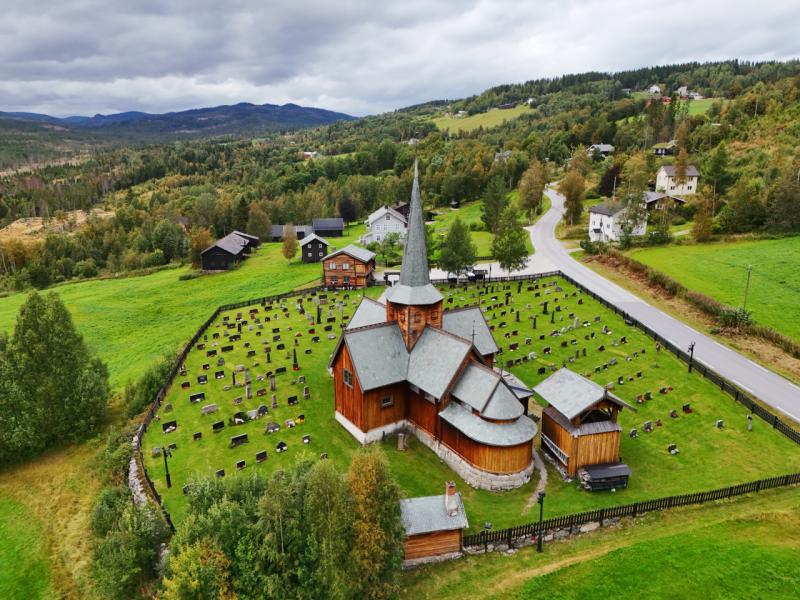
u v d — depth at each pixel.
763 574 28.88
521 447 39.03
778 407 47.41
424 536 32.56
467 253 88.25
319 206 182.12
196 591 28.34
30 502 47.12
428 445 45.09
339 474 30.58
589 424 39.84
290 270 116.50
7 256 161.12
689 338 63.75
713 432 44.25
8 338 58.28
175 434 48.75
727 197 119.50
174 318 93.62
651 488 38.50
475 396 40.28
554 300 79.38
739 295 73.56
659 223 106.88
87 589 36.94
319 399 54.09
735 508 35.25
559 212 153.88
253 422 50.06
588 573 30.27
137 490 41.28
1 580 38.88
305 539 29.59
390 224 138.75
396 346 46.81
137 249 167.62
